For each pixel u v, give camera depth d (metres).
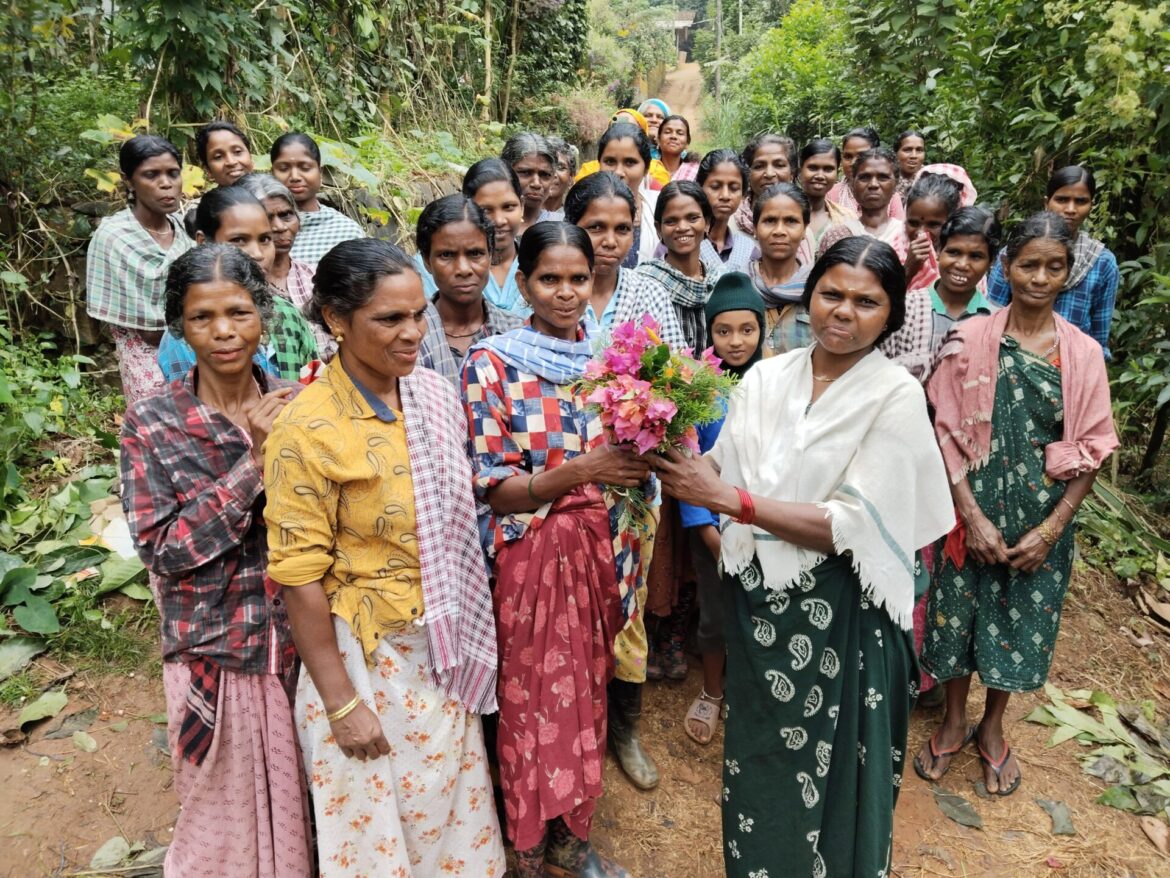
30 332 4.44
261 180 2.93
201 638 1.80
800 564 1.85
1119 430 4.70
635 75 22.81
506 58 9.91
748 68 18.45
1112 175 4.42
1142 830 2.58
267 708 1.85
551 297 2.10
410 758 1.83
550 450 2.08
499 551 2.09
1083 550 4.12
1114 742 2.93
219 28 4.77
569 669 2.03
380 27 7.04
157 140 3.30
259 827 1.87
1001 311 2.54
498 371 2.08
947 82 5.57
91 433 4.00
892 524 1.81
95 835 2.27
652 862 2.39
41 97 4.34
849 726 1.90
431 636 1.78
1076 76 4.54
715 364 1.78
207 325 1.83
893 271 1.74
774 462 1.88
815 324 1.81
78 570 3.13
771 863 2.00
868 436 1.82
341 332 1.71
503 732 2.09
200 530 1.76
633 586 2.24
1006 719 3.05
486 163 2.97
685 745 2.82
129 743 2.57
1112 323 4.57
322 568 1.69
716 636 2.72
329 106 6.20
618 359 1.74
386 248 1.67
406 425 1.79
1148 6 4.18
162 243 3.43
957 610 2.62
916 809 2.62
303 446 1.66
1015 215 5.21
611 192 2.67
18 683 2.70
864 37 6.61
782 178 4.34
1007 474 2.50
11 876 2.13
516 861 2.21
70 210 4.46
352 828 1.81
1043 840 2.52
